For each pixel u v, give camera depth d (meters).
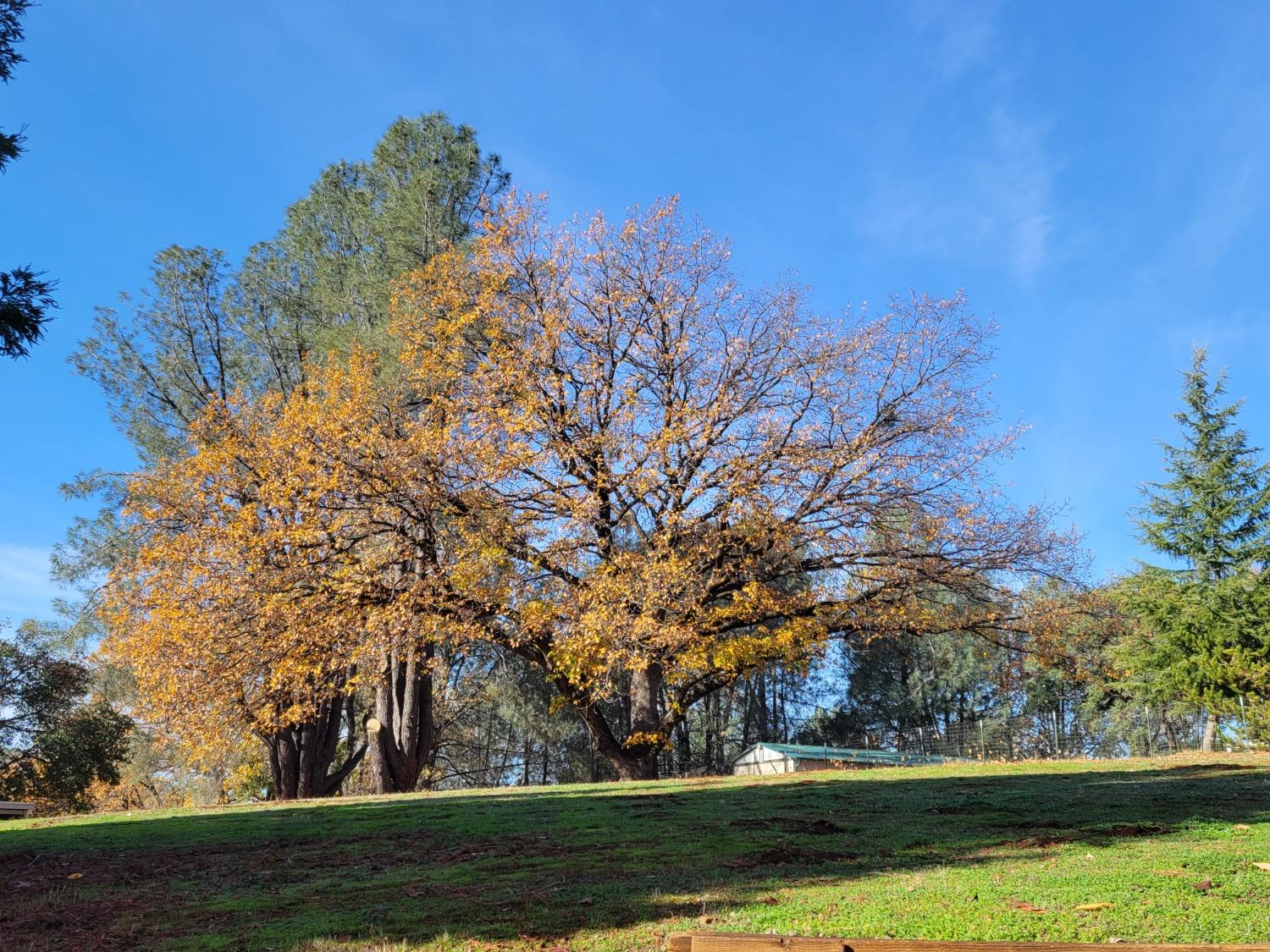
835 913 5.93
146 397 29.84
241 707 21.80
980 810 10.93
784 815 11.16
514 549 20.80
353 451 20.45
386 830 11.09
